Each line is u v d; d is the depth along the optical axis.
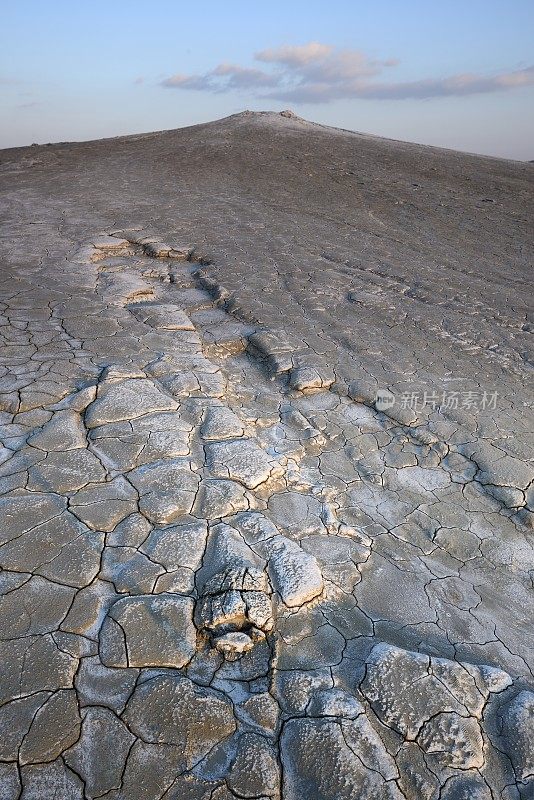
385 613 2.74
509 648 2.66
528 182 15.57
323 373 4.93
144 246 8.27
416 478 3.83
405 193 13.40
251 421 4.27
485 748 2.10
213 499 3.11
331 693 2.19
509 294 7.38
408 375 5.08
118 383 4.17
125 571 2.61
